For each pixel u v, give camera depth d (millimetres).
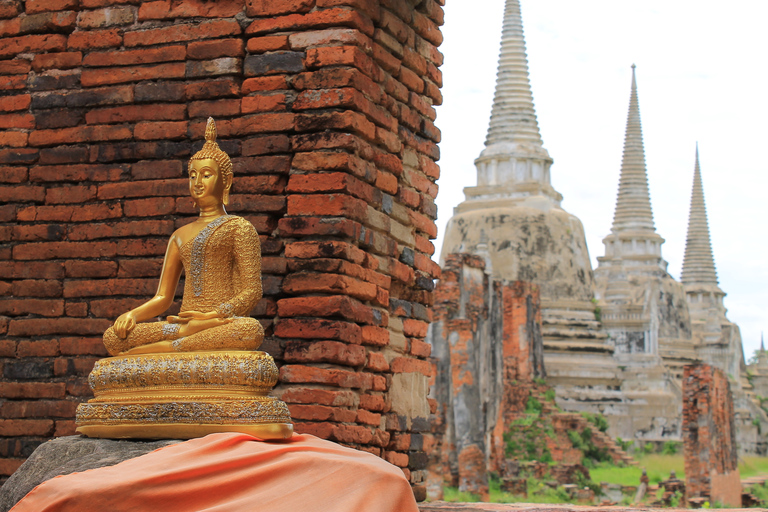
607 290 49000
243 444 4230
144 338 4758
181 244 4945
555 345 44969
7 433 7059
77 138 7230
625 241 57938
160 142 7070
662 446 43719
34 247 7199
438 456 26641
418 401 7750
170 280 5000
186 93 7004
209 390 4500
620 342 46469
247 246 4855
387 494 4066
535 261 47094
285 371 6367
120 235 7047
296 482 4055
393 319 7441
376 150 7047
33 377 7090
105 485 3867
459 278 28469
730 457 32875
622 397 44531
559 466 32750
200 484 3961
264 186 6691
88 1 7340
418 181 7820
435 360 27125
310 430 6254
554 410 35594
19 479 4613
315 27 6766
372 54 6996
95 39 7273
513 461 32844
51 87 7344
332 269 6457
